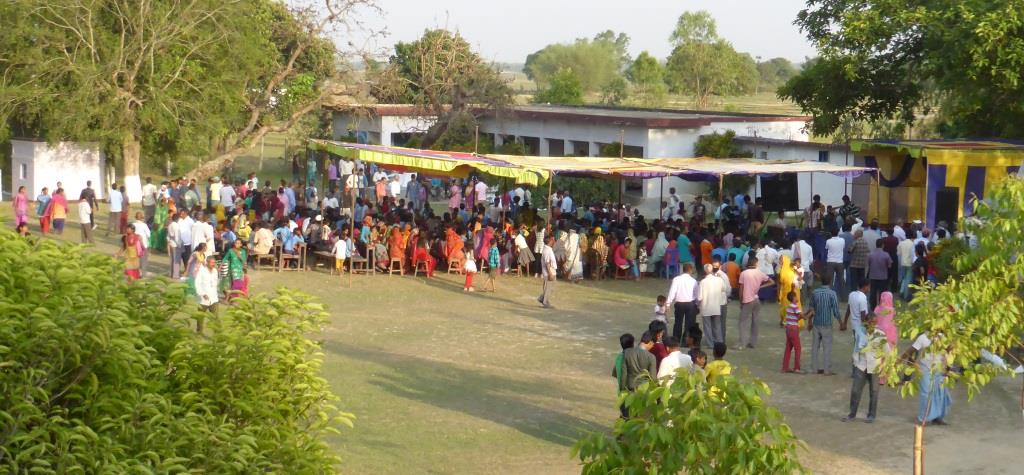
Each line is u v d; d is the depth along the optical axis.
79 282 6.60
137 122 38.09
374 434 13.93
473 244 26.73
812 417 15.20
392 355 18.94
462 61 47.84
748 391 7.17
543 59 138.00
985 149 27.69
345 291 25.08
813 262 25.62
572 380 17.42
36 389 5.89
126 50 36.75
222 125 39.84
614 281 27.73
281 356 7.38
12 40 35.25
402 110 49.78
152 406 6.34
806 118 46.84
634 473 7.27
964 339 8.73
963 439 14.06
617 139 45.34
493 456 13.13
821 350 19.78
